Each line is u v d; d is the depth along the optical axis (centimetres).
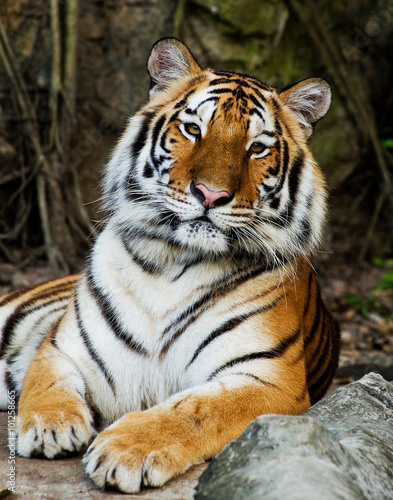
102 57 1452
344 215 1795
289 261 641
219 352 596
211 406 533
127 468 465
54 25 1359
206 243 590
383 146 1823
